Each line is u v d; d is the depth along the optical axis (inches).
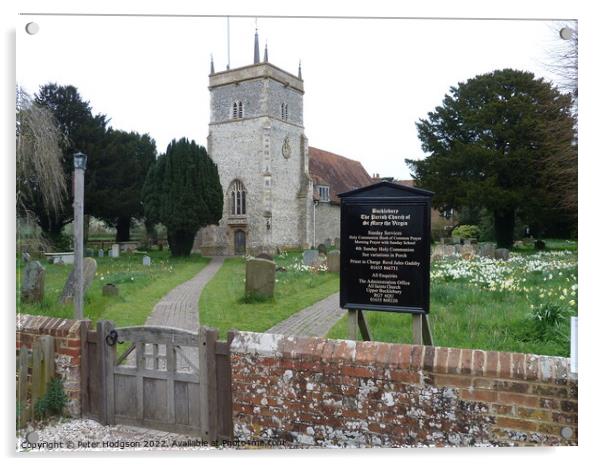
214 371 149.5
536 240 476.1
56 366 170.4
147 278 439.5
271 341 144.5
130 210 854.5
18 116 291.9
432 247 594.2
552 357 126.6
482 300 278.7
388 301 146.6
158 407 157.8
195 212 804.6
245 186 1118.4
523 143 561.6
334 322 271.6
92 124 754.8
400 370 132.1
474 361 127.7
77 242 215.8
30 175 320.2
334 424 137.6
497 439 125.5
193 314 291.3
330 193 1316.4
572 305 221.8
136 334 160.7
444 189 676.7
